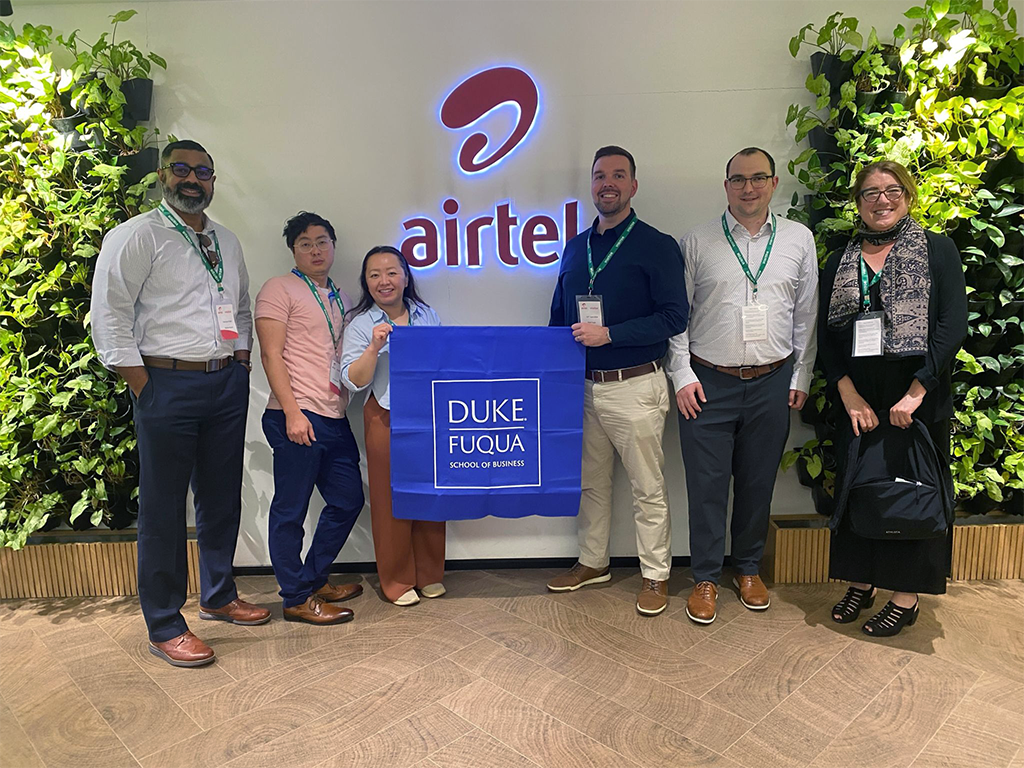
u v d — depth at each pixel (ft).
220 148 9.37
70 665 7.80
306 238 8.54
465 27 9.12
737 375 8.41
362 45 9.18
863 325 7.61
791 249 8.25
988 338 8.98
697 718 6.63
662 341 8.55
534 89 9.21
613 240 8.45
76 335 9.43
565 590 9.32
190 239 7.64
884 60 8.93
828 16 9.09
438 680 7.33
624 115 9.25
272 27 9.16
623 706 6.83
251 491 9.97
